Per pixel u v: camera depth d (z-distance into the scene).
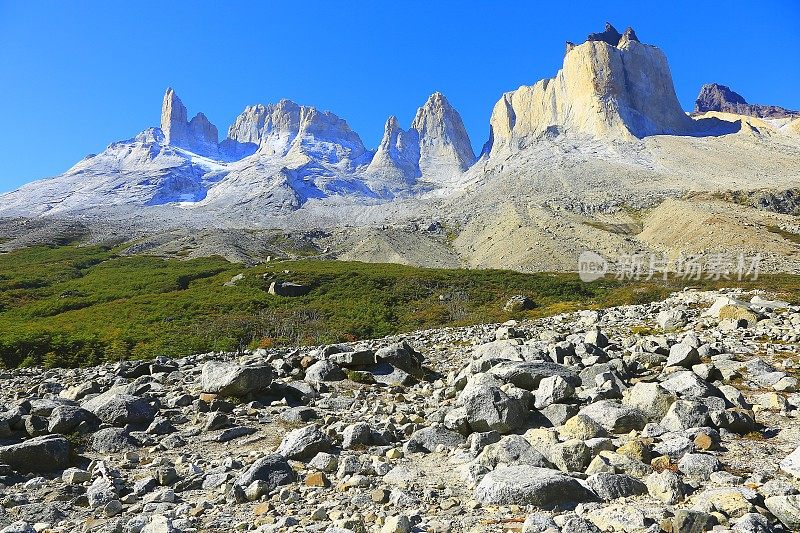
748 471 8.27
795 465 7.95
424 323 60.28
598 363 17.02
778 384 13.87
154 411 14.06
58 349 40.19
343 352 21.08
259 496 8.50
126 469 10.39
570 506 7.26
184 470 10.13
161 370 21.08
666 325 25.58
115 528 7.27
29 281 106.12
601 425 10.68
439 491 8.33
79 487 9.27
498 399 11.44
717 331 22.62
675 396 11.66
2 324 61.56
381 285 85.50
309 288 85.19
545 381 13.06
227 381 15.34
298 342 47.34
